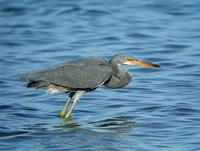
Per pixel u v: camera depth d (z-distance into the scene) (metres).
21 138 12.41
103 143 11.98
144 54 20.94
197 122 13.41
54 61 20.16
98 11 27.81
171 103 15.09
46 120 14.04
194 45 21.91
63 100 15.89
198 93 16.06
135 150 11.51
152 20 25.98
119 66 14.99
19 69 19.16
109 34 23.91
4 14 28.09
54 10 28.33
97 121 13.86
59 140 12.23
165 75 18.27
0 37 23.89
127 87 17.00
